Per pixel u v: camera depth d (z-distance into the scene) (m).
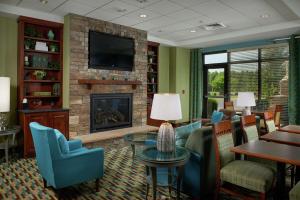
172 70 7.66
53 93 4.89
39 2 4.06
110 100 5.44
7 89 3.79
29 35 4.52
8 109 3.83
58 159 2.40
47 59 4.76
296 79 5.61
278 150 2.11
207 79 7.85
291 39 5.64
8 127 4.00
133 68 5.82
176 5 4.21
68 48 4.66
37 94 4.63
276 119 4.78
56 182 2.40
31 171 3.38
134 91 5.88
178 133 2.70
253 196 2.43
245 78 6.83
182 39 7.02
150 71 6.95
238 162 2.44
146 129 5.59
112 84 5.29
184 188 2.56
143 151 2.36
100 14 4.73
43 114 4.24
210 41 6.62
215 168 2.58
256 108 6.51
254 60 6.60
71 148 3.12
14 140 3.92
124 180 3.07
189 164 2.48
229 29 5.84
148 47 7.00
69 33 4.63
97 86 5.10
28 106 4.45
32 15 4.43
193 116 7.83
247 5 4.16
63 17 4.83
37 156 2.80
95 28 5.03
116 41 5.41
